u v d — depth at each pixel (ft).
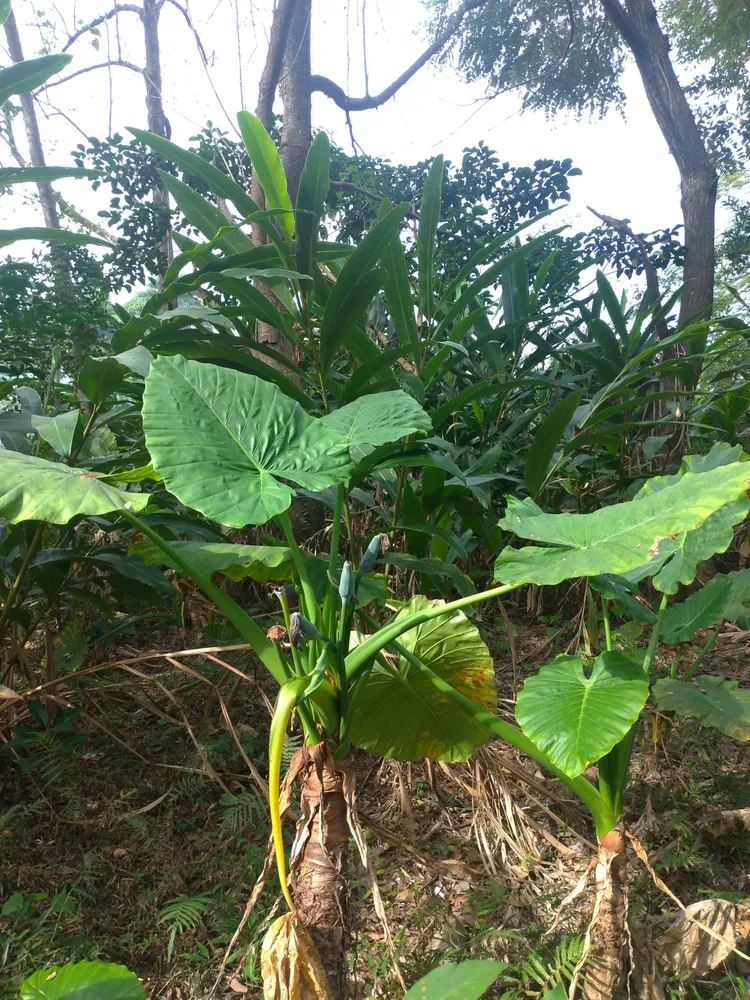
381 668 5.29
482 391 10.11
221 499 3.56
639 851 4.24
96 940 5.01
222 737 7.61
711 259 18.03
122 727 8.12
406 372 8.59
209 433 4.04
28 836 6.11
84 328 11.08
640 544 3.51
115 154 16.48
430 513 9.18
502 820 5.40
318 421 4.31
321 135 7.13
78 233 6.66
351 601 4.17
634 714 3.91
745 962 4.77
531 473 8.96
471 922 5.11
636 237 18.28
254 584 11.54
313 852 4.19
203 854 6.04
